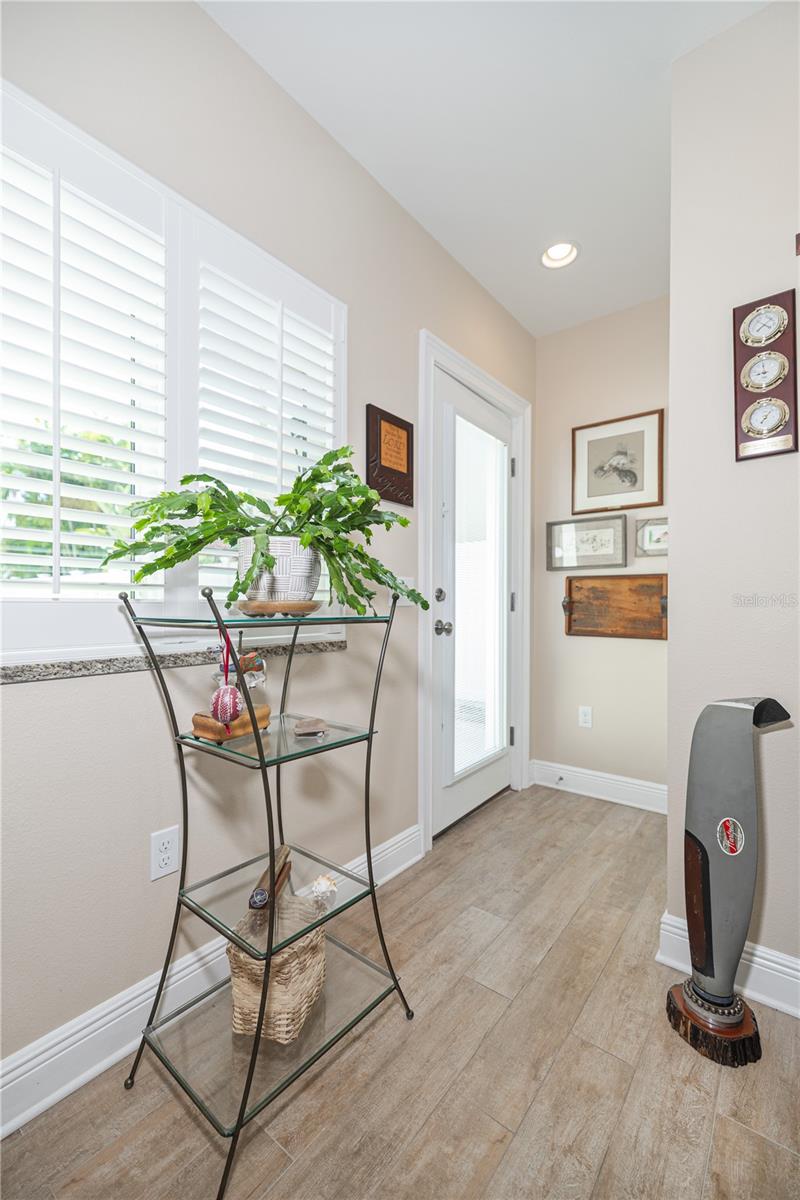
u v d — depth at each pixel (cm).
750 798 122
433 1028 127
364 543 188
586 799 278
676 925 150
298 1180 94
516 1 134
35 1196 91
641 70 154
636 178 195
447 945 158
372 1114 106
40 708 108
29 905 106
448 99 162
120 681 120
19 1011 104
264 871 135
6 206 106
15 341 106
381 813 197
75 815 113
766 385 138
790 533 137
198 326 135
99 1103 107
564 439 296
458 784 247
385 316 198
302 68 152
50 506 110
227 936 107
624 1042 124
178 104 131
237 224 145
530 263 242
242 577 124
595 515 283
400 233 206
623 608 272
